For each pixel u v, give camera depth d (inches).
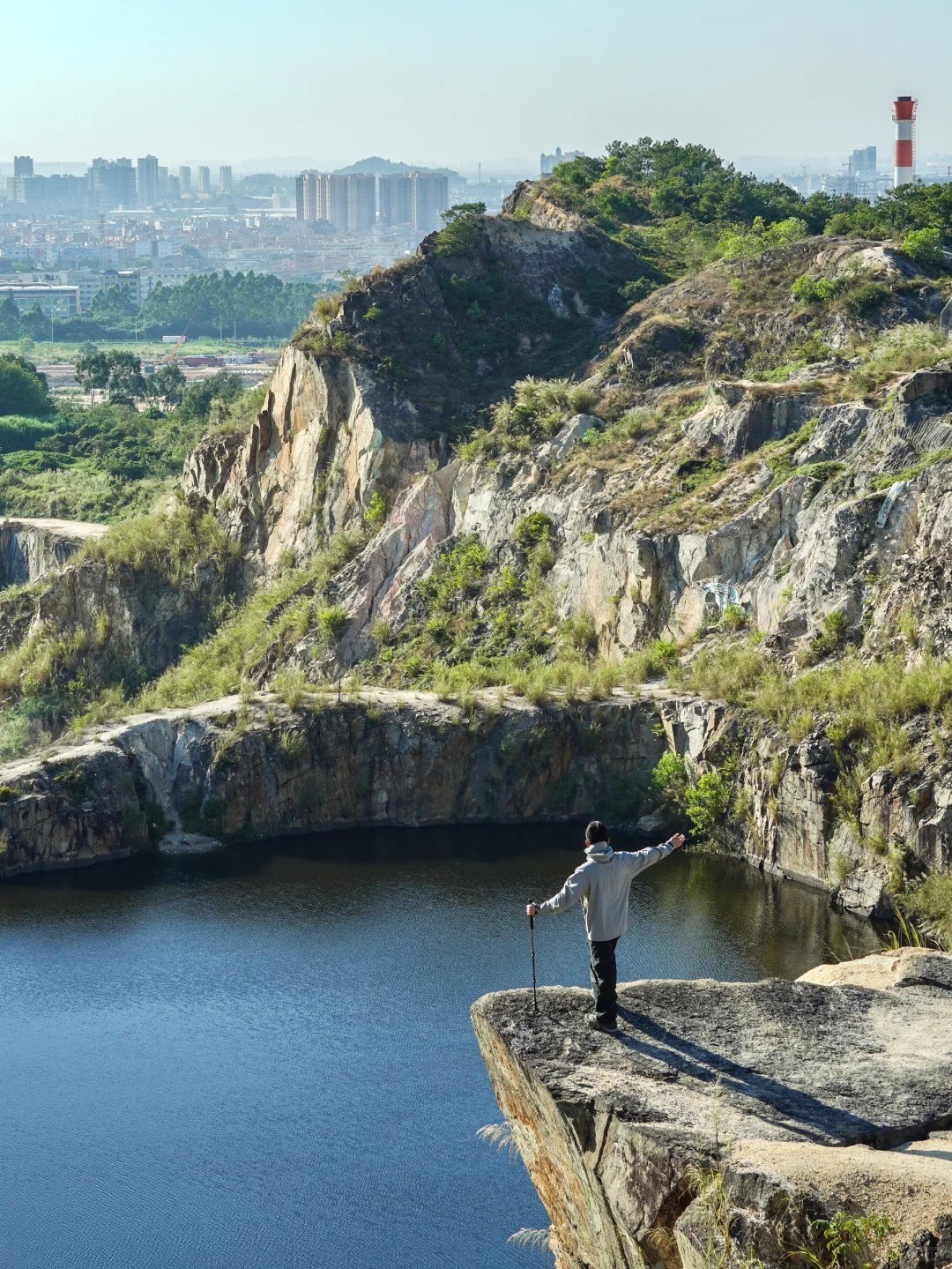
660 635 2524.6
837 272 3284.9
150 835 2320.4
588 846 583.5
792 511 2438.5
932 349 2760.8
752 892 1983.3
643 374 3248.0
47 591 3718.0
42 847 2219.5
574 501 2822.3
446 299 3671.3
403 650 2876.5
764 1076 543.8
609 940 577.0
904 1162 484.4
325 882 2106.3
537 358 3585.1
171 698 3105.3
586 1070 548.7
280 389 3572.8
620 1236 514.9
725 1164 484.7
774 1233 464.1
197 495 3806.6
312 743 2379.4
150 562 3656.5
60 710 3440.0
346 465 3376.0
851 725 2007.9
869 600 2202.3
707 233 4274.1
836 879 1937.7
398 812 2375.7
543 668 2596.0
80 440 6333.7
